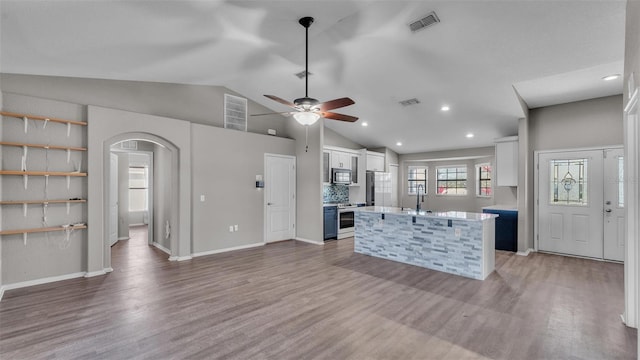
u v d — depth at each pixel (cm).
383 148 810
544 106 523
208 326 263
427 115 558
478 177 782
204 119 536
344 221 681
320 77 450
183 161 488
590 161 483
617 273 411
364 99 511
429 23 291
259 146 603
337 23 296
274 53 368
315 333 251
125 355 219
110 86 436
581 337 243
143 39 297
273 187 628
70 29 261
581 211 493
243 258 497
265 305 307
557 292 342
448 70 384
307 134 639
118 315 283
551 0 245
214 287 360
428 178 874
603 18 259
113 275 406
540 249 533
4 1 206
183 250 487
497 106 481
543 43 304
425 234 444
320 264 461
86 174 398
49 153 379
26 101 364
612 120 462
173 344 234
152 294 337
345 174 700
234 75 466
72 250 393
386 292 343
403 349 227
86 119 404
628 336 244
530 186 540
